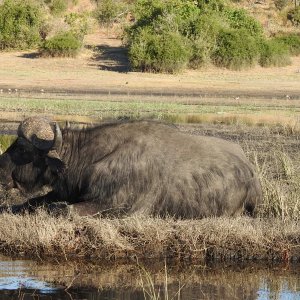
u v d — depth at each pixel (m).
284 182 28.08
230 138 43.31
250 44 92.12
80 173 23.05
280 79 87.12
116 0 117.62
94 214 22.47
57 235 21.34
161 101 66.69
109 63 89.81
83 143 23.34
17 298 17.59
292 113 59.62
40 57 91.25
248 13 110.69
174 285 19.08
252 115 57.56
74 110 57.19
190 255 21.22
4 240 21.69
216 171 22.91
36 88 74.31
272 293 18.52
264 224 22.48
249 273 20.34
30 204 24.03
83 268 20.30
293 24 118.12
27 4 98.12
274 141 41.94
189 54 88.50
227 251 21.38
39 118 23.75
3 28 95.19
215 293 18.44
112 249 21.12
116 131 23.22
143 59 86.19
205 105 64.38
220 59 91.06
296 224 22.73
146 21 95.19
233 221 22.06
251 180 23.58
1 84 75.81
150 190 22.55
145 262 20.89
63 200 23.66
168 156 22.77
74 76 82.25
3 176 23.81
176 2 97.44
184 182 22.64
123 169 22.55
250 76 88.12
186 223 21.88
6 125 47.84
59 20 100.56
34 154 23.45
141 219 21.97
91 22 104.56
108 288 18.61
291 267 21.02
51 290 18.30
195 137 23.53
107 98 67.88
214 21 93.31
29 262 20.67
